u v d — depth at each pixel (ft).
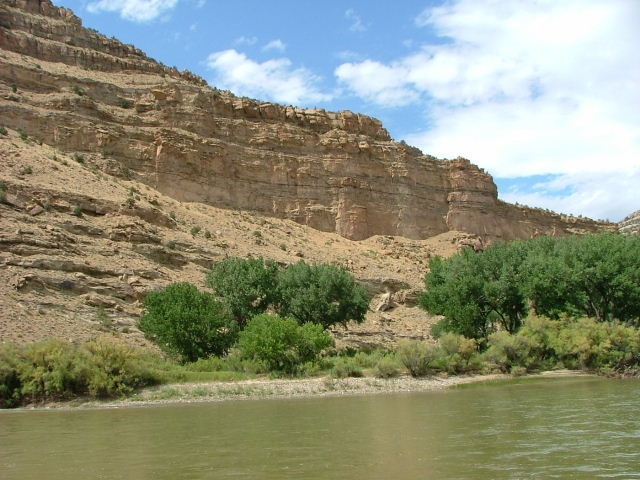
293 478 47.14
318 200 293.43
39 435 69.36
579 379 129.18
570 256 161.68
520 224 354.74
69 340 126.82
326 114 329.52
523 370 139.85
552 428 67.26
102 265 163.53
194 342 135.03
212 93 296.71
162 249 186.80
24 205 173.27
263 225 265.34
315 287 168.45
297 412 86.33
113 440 65.36
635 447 56.24
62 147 237.86
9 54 266.36
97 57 299.79
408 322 221.46
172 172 256.73
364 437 64.49
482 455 54.08
